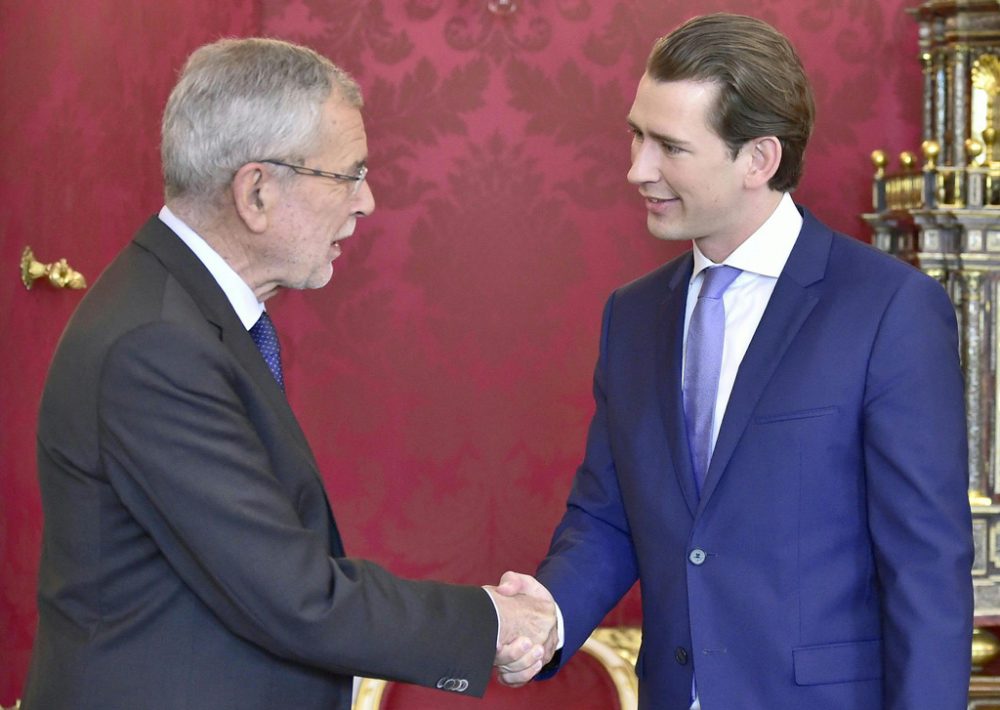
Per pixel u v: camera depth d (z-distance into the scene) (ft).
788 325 6.83
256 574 5.59
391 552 14.98
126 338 5.60
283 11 14.66
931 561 6.39
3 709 9.11
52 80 9.45
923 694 6.28
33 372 9.39
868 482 6.61
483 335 14.84
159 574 5.80
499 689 13.12
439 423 14.90
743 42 6.64
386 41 14.62
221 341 5.96
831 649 6.64
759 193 6.93
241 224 6.08
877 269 6.84
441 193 14.73
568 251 14.73
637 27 14.51
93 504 5.74
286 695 5.97
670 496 7.06
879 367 6.58
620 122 14.60
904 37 14.34
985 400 12.72
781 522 6.70
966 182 12.64
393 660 5.97
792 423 6.69
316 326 14.85
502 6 14.38
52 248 9.55
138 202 11.53
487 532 14.94
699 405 7.07
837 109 14.39
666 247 14.67
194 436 5.57
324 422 14.90
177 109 6.02
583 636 7.64
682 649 6.95
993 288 12.66
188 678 5.74
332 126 6.10
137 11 11.18
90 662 5.73
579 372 14.80
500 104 14.64
